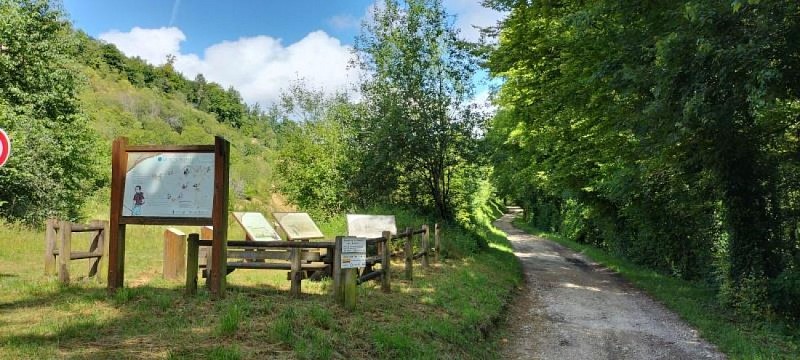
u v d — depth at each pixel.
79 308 6.17
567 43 13.26
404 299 8.91
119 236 7.10
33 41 22.30
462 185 21.70
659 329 9.94
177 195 7.05
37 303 6.41
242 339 5.21
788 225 11.73
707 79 8.23
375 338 6.12
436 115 19.41
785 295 10.16
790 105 10.77
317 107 28.11
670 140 9.56
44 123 22.11
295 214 11.86
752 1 6.36
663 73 8.66
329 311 6.73
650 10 9.74
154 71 116.50
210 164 7.04
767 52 7.80
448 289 10.60
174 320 5.74
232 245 7.73
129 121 73.50
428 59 19.78
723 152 11.57
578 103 14.17
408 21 19.62
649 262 21.14
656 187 16.06
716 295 12.90
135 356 4.45
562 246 32.38
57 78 23.12
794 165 11.68
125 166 7.20
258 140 106.94
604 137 16.06
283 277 9.73
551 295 13.85
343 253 7.20
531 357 7.95
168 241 9.05
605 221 26.28
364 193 21.00
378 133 19.28
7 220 18.72
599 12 9.90
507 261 20.00
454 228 20.14
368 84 20.78
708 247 15.51
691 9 7.57
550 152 23.16
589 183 22.05
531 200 52.03
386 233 9.36
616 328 9.97
